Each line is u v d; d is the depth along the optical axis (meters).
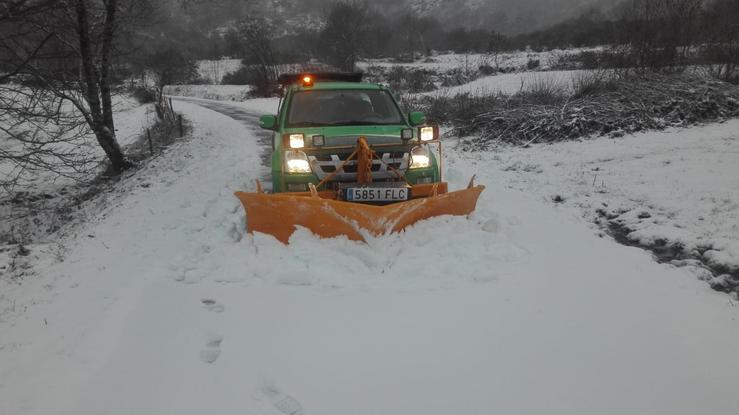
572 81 16.53
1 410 2.97
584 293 4.39
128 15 12.86
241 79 45.84
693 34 16.80
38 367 3.41
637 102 12.43
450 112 16.42
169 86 44.09
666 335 3.75
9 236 9.11
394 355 3.49
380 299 4.27
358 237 5.06
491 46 45.34
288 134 5.48
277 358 3.46
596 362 3.42
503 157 10.66
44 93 9.45
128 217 7.11
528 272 4.77
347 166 5.46
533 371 3.32
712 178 7.50
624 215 6.62
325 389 3.14
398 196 5.31
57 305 4.34
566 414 2.93
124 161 13.34
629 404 3.02
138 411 2.95
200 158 11.94
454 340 3.67
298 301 4.24
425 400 3.04
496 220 5.67
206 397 3.06
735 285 4.66
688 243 5.56
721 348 3.60
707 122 11.73
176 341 3.67
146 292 4.42
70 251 5.99
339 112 6.37
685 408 3.00
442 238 5.17
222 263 4.91
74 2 9.73
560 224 6.31
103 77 12.77
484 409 2.96
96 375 3.29
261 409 2.95
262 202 5.05
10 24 8.71
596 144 10.85
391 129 6.00
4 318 4.27
